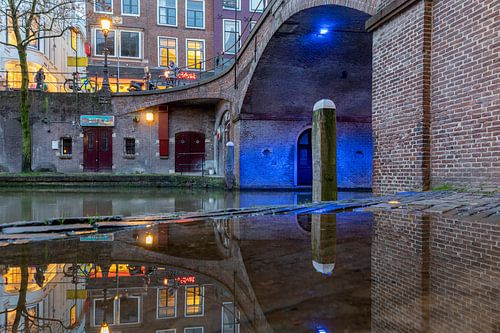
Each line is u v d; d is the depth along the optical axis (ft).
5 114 73.31
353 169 62.34
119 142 76.18
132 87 81.20
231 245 7.93
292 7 34.58
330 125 23.06
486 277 5.08
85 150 75.46
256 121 60.13
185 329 3.34
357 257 6.45
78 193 43.50
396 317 3.49
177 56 97.14
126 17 94.79
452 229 9.11
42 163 73.77
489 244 7.41
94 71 93.45
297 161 61.98
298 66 49.21
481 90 16.07
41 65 86.02
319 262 6.11
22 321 3.78
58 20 74.54
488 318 3.51
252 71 50.85
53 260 7.00
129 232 10.53
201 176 59.88
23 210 24.97
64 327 3.58
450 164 17.81
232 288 4.75
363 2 24.93
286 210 14.89
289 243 7.94
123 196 39.60
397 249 7.06
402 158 20.68
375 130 23.31
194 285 4.99
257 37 47.80
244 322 3.50
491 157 15.56
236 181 60.59
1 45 79.51
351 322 3.43
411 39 19.97
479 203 12.93
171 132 78.48
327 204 16.11
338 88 55.47
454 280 4.98
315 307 3.86
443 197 15.25
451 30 17.83
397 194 18.58
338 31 39.34
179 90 73.26
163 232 10.19
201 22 98.27
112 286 5.07
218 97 68.28
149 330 3.39
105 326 3.53
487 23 15.79
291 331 3.21
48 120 74.18
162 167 77.61
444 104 18.22
